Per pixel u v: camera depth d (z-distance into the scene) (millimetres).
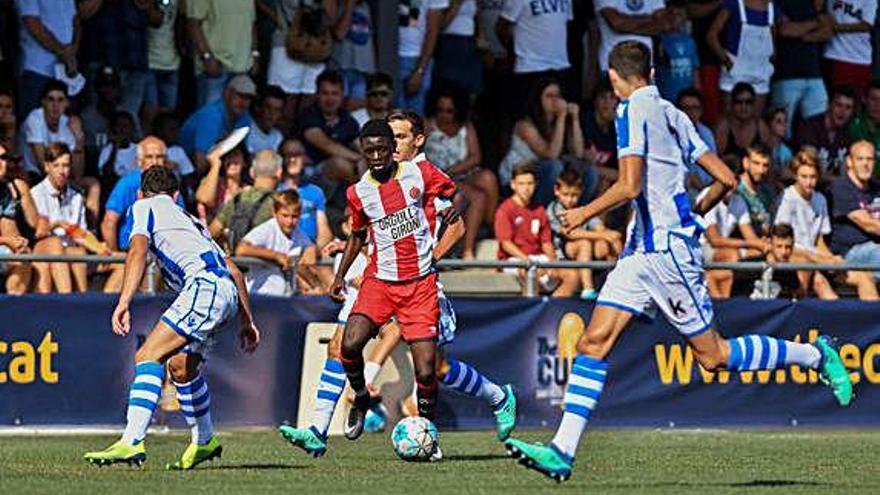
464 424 50125
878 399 52562
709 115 66625
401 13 62375
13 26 58969
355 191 37250
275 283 50312
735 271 54031
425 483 32562
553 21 64500
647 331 51094
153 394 34562
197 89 60812
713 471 36344
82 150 56531
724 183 31359
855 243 60000
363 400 38844
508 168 61688
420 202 37219
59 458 38531
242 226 50844
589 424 50719
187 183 57625
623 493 30734
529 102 61469
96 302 47812
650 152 30859
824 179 65375
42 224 51438
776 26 68000
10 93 55125
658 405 51219
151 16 59906
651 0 64875
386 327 47062
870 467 37719
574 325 50906
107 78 58125
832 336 52156
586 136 62594
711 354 31938
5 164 51219
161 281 48938
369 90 58312
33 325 47406
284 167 56000
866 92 68125
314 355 48500
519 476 34375
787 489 32000
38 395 47406
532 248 56281
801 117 68438
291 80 60656
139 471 34969
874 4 70250
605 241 55969
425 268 37500
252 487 31359
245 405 48656
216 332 35781
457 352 49812
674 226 30969
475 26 64750
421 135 38438
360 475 34375
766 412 51969
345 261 37844
